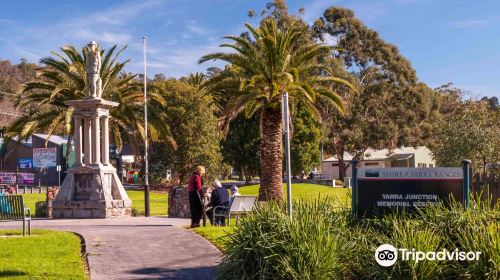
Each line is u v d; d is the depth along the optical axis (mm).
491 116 39562
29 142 68875
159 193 50719
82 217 21422
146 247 11320
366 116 66500
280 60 25922
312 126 55750
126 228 14961
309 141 55844
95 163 21984
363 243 7379
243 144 54844
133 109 35531
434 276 6668
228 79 27250
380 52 67562
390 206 8578
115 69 34000
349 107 62750
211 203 16047
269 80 26312
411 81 69562
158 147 53188
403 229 7094
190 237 12562
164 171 53125
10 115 90875
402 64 68312
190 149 51500
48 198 23094
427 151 73000
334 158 78750
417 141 74500
